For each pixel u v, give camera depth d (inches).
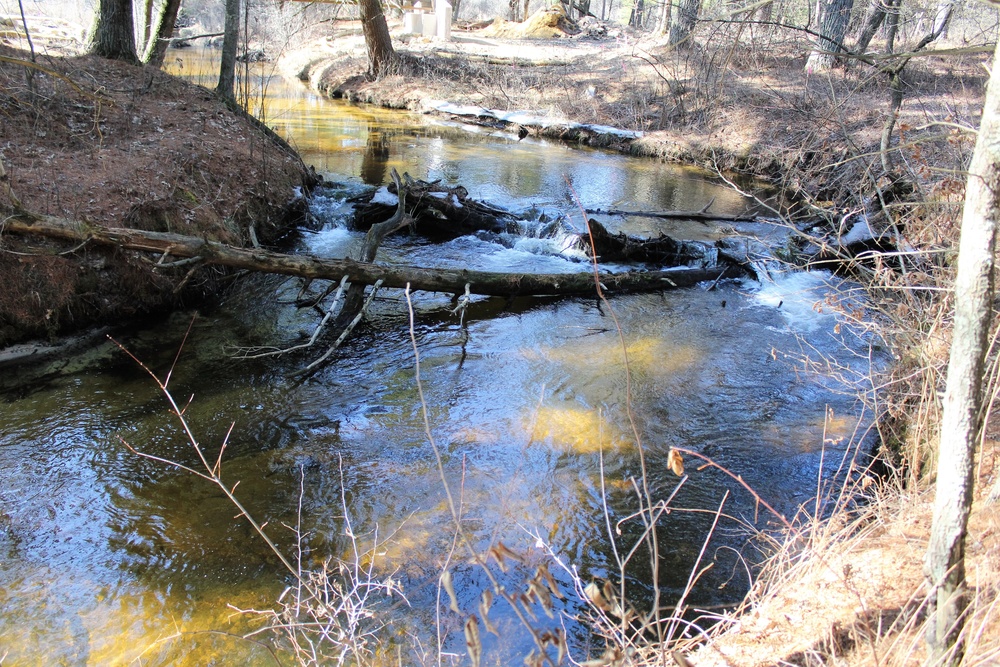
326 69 1108.5
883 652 116.9
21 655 151.8
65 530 189.9
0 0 943.7
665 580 177.3
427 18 1369.3
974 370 95.9
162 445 229.3
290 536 190.5
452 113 899.4
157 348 290.8
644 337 321.4
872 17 553.9
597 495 210.4
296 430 241.1
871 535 157.6
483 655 152.2
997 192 93.4
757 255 405.4
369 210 443.2
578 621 162.1
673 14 960.9
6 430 231.6
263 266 302.2
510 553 97.3
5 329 272.4
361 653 151.5
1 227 269.9
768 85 716.0
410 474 218.5
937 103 567.5
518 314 342.0
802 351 308.2
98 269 297.7
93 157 353.4
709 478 220.4
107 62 491.5
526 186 564.1
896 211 301.3
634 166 676.7
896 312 224.5
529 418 251.9
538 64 1113.4
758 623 135.8
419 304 348.2
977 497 159.9
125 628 159.6
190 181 377.4
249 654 152.6
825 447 237.8
